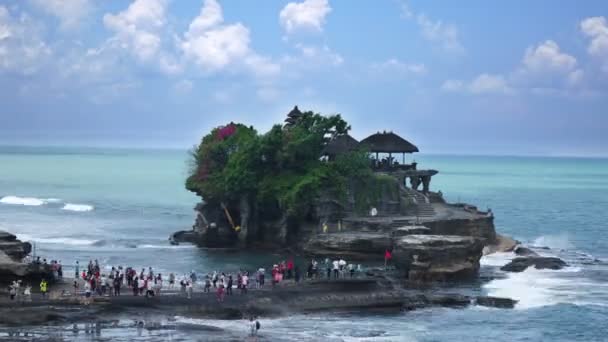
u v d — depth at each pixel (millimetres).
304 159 105562
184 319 66438
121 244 107125
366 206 103375
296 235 102312
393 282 80062
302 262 92688
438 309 73188
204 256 97625
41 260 90562
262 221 105188
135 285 69938
